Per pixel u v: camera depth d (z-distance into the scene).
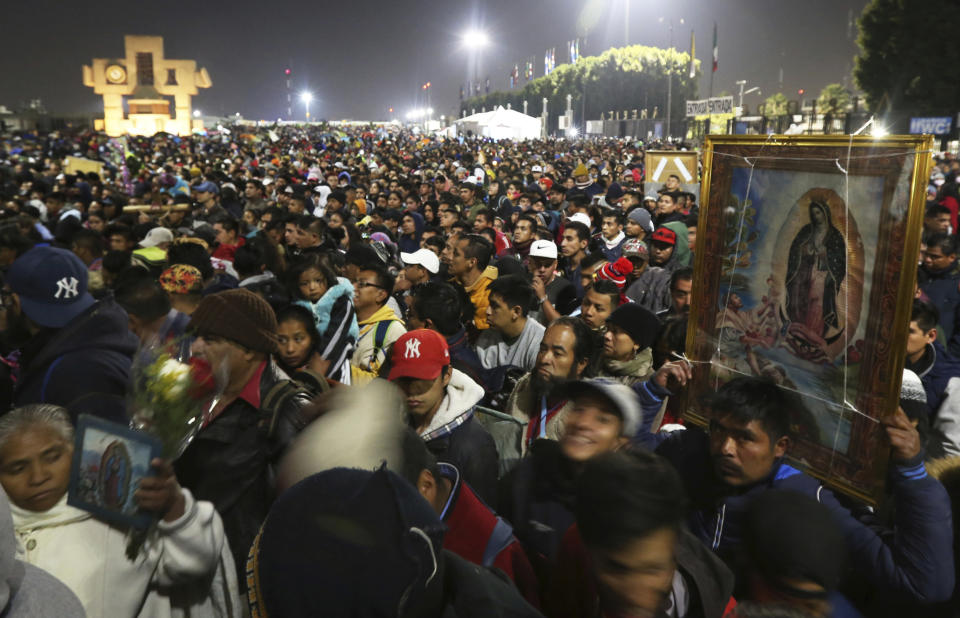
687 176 11.27
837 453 2.44
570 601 1.91
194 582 2.19
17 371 3.95
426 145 62.44
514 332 4.61
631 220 8.50
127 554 1.96
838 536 1.66
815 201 2.51
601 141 78.31
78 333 2.75
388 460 1.25
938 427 3.83
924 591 2.26
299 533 1.11
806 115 46.72
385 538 1.11
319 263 4.73
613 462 1.54
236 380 2.56
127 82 87.56
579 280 7.42
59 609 1.36
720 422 2.42
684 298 4.78
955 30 41.28
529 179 21.11
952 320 6.04
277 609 1.09
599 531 1.47
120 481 1.84
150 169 27.33
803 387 2.57
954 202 10.77
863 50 46.25
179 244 6.16
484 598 1.37
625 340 3.88
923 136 2.15
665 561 1.47
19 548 1.89
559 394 3.04
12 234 6.35
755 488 2.47
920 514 2.27
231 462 2.44
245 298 2.59
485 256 5.70
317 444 1.25
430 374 2.92
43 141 43.56
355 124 146.00
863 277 2.35
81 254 7.02
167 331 3.29
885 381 2.28
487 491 2.91
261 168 27.77
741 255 2.83
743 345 2.82
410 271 6.27
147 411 1.88
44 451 1.90
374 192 16.94
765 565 1.64
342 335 4.50
